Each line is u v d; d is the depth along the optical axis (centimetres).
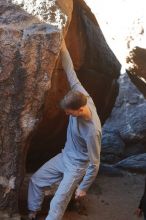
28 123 418
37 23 422
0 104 415
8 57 407
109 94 694
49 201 479
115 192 625
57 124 558
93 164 400
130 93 1070
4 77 409
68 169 418
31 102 416
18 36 409
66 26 433
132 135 977
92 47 613
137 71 752
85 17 600
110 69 673
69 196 419
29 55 407
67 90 525
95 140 394
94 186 625
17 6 432
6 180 430
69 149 426
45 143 569
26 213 459
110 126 1035
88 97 414
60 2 454
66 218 495
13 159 426
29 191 445
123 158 912
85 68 601
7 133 421
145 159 803
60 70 500
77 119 400
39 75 412
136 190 652
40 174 441
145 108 1042
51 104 522
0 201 432
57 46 409
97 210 540
